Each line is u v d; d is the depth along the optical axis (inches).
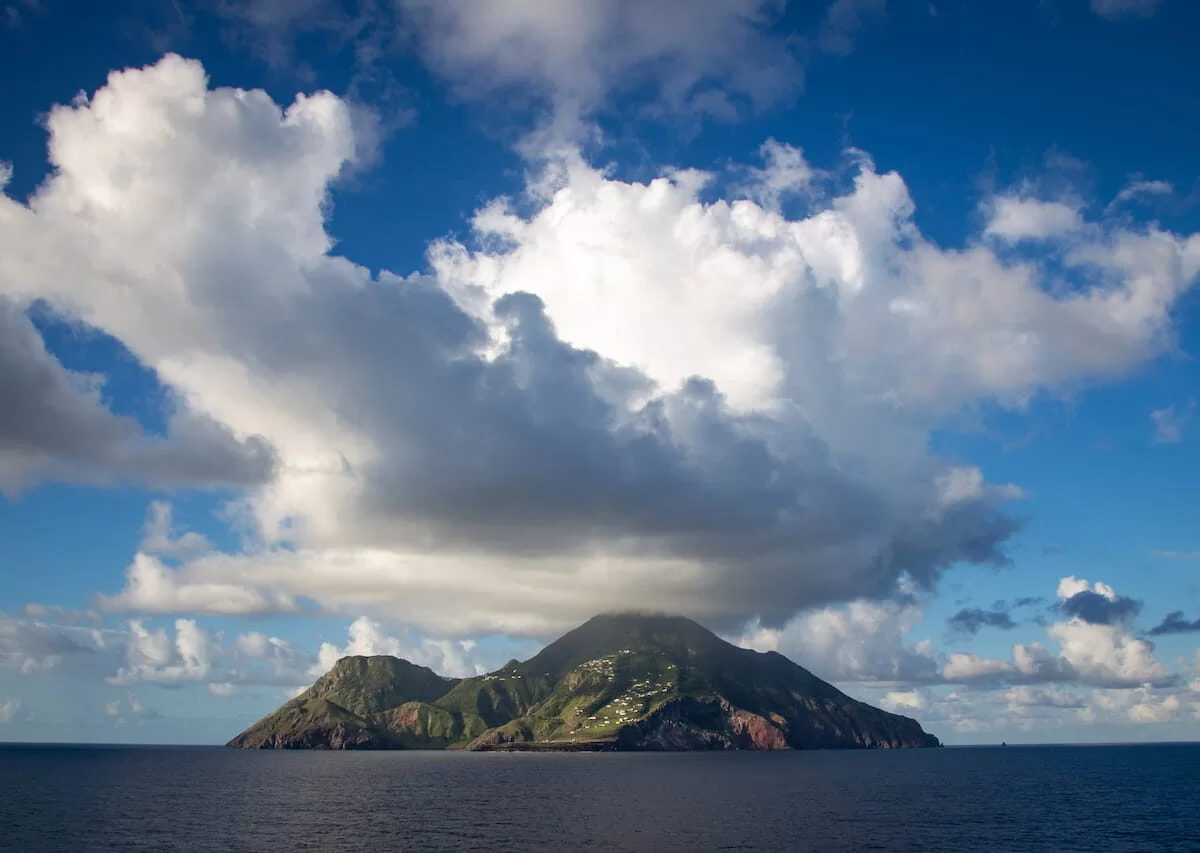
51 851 5285.4
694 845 5502.0
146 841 5713.6
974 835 6008.9
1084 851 5369.1
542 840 5723.4
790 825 6520.7
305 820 6875.0
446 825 6525.6
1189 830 6348.4
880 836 5935.0
